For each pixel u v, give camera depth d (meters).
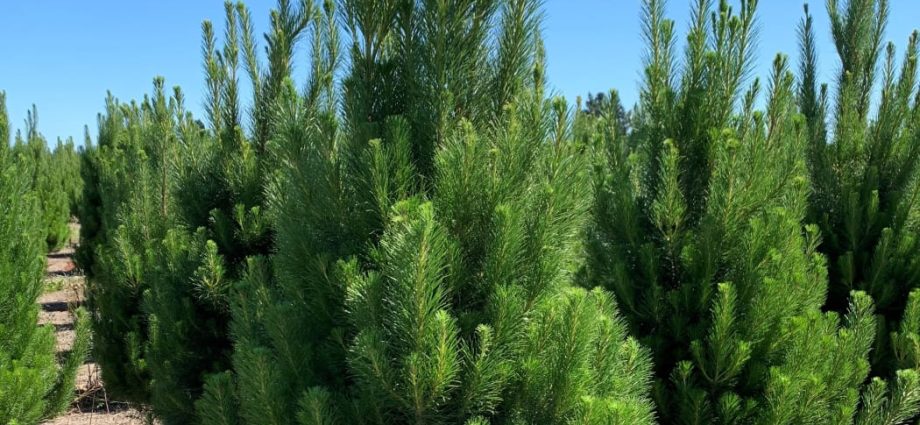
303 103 3.28
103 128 13.56
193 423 5.07
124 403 8.19
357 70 3.13
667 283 4.15
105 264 6.53
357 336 2.65
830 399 3.94
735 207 3.88
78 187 20.06
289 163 3.13
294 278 3.06
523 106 3.03
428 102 3.02
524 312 2.87
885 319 4.55
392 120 2.90
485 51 3.14
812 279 4.04
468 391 2.71
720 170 3.88
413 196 2.75
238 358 2.95
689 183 4.21
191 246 5.21
